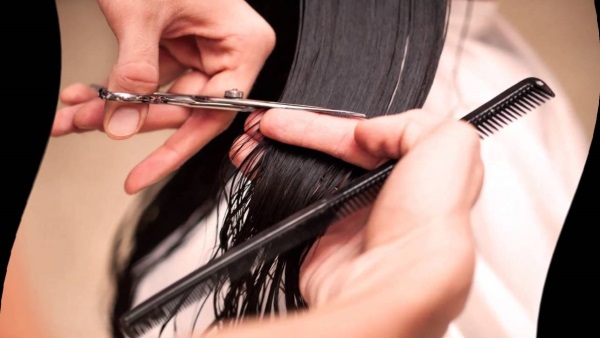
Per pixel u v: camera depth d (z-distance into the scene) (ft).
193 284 1.99
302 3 2.62
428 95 2.40
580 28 2.52
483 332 1.93
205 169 2.31
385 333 1.69
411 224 1.82
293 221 2.01
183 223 2.22
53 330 2.07
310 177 2.16
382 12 2.57
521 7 2.57
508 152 2.20
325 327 1.71
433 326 1.76
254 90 2.53
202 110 2.40
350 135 2.16
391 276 1.76
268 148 2.26
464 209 1.85
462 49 2.49
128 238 2.21
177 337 1.94
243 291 1.97
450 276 1.74
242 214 2.21
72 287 2.13
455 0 2.58
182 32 2.54
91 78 2.68
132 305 2.04
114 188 2.33
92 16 2.83
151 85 2.34
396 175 1.91
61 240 2.24
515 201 2.10
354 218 1.98
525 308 1.97
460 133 1.97
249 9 2.58
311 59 2.53
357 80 2.46
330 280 1.88
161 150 2.37
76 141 2.45
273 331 1.77
